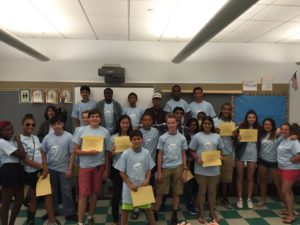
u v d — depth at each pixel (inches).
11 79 182.7
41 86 184.2
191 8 124.0
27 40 181.3
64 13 132.0
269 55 196.7
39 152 114.8
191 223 125.0
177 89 176.4
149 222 108.7
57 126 117.7
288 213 127.0
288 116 197.9
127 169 105.0
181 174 121.6
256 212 137.8
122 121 117.8
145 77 190.1
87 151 111.6
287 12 129.0
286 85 198.1
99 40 186.2
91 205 118.3
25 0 115.6
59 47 184.4
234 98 195.3
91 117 115.1
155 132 127.8
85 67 186.4
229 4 76.6
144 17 137.6
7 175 104.2
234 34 172.1
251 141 140.3
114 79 180.5
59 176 120.4
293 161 122.4
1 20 143.0
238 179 145.4
